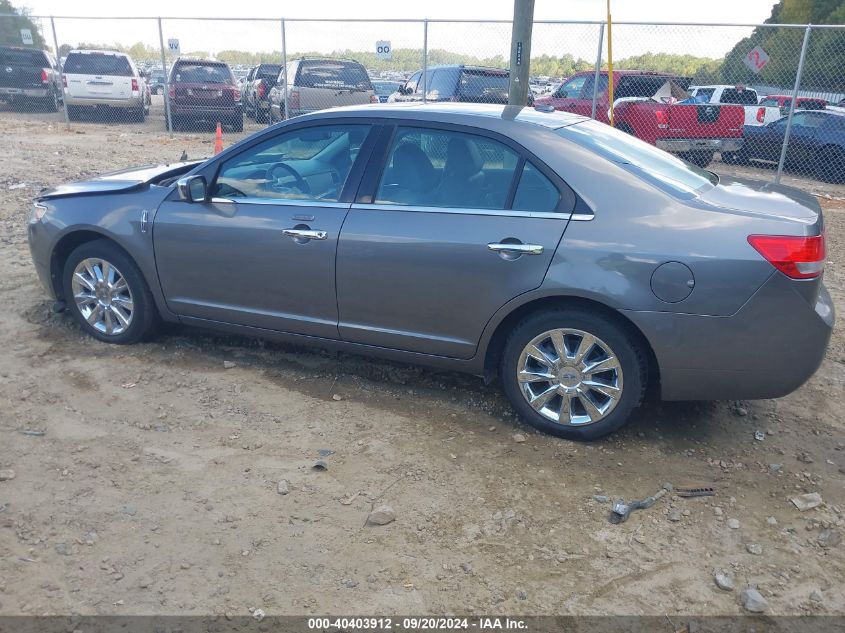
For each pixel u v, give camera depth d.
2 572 2.95
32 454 3.77
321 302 4.41
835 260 8.29
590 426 3.98
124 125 19.73
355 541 3.22
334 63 15.38
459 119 4.17
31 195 9.95
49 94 21.73
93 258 4.99
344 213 4.28
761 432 4.24
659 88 13.70
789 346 3.61
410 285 4.13
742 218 3.62
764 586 3.05
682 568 3.14
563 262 3.79
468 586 2.99
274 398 4.45
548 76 14.80
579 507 3.51
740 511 3.53
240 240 4.51
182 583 2.94
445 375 4.82
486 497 3.56
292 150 4.51
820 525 3.44
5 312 5.57
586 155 3.92
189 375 4.71
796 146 14.66
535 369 4.07
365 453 3.89
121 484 3.55
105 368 4.76
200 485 3.57
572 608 2.89
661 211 3.72
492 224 3.95
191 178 4.54
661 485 3.71
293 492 3.54
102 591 2.88
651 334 3.69
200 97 17.70
